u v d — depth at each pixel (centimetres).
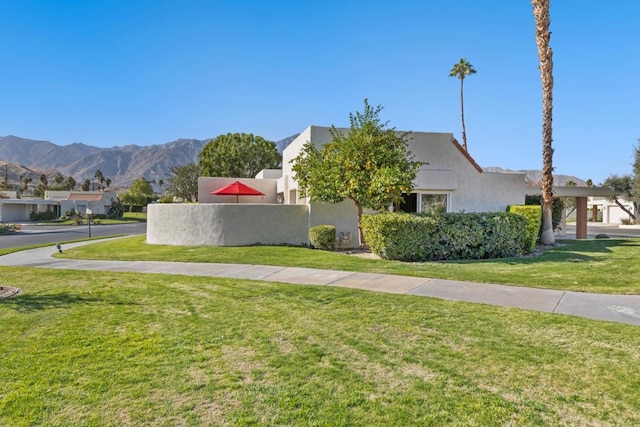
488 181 1920
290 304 759
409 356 509
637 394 409
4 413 377
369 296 808
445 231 1330
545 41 1706
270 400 401
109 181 13975
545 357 500
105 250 1714
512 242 1409
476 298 792
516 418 368
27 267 1260
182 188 6112
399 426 354
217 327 626
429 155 1861
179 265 1263
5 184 11219
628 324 618
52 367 477
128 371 467
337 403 394
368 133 1495
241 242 1727
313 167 1556
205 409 385
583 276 1016
